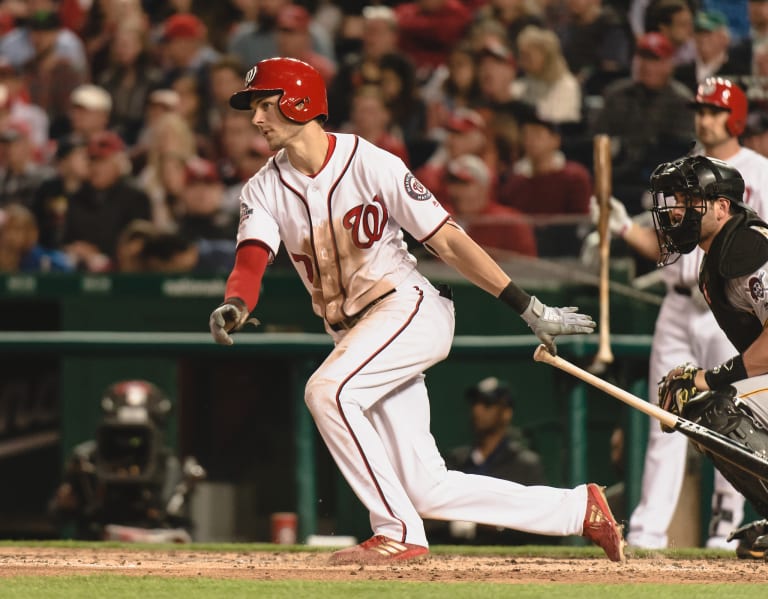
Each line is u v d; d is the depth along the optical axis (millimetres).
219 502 26781
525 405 25719
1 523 28031
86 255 35281
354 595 12367
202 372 27016
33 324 30219
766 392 15984
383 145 35375
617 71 36094
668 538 24469
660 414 15391
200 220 33406
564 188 32562
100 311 29438
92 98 40000
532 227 27000
